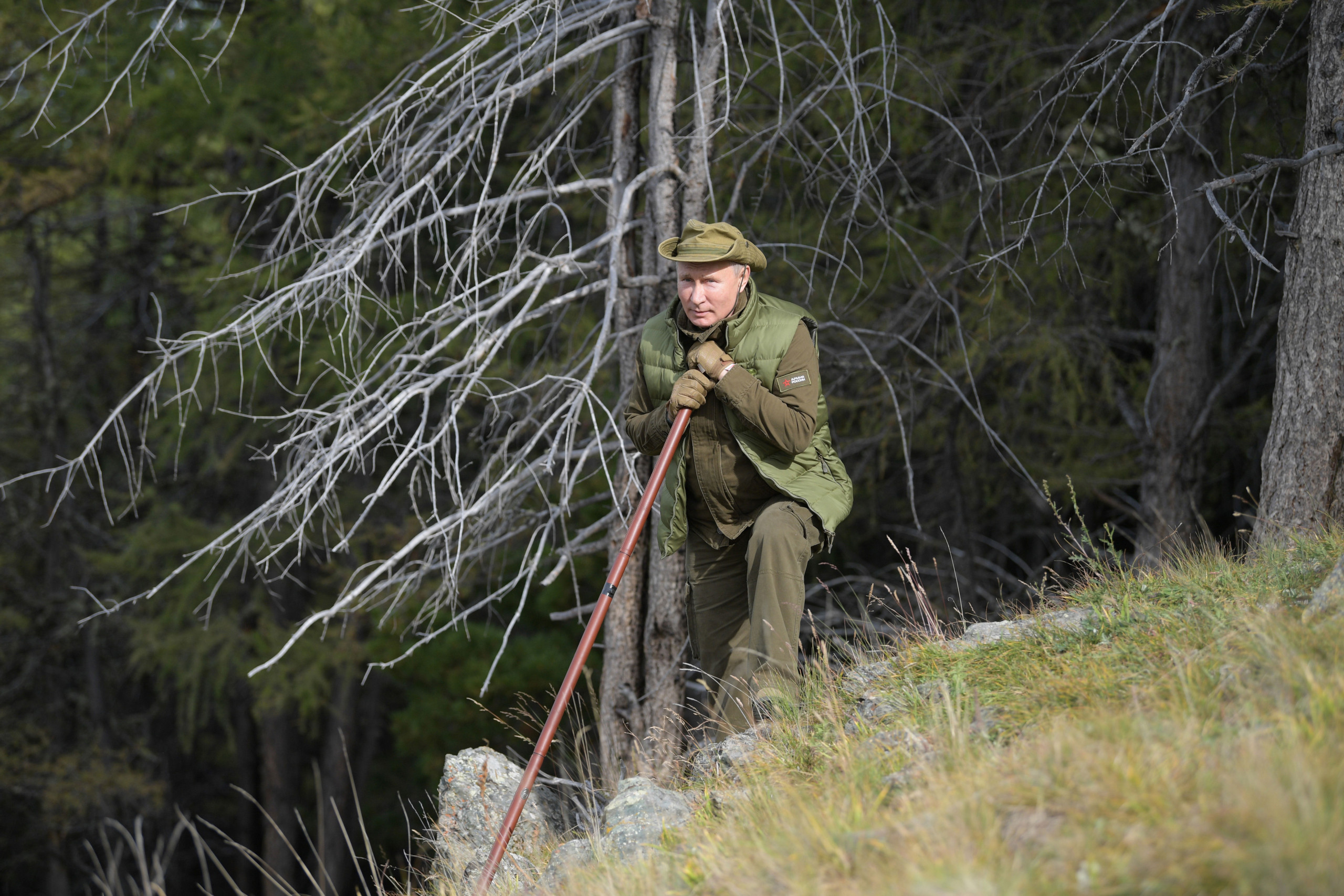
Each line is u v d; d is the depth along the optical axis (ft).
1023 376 56.18
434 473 28.86
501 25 29.53
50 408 100.78
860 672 24.86
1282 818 12.12
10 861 101.04
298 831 99.91
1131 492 65.77
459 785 26.99
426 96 30.19
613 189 33.73
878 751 19.77
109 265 101.71
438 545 34.04
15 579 102.73
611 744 32.78
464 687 68.95
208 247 77.51
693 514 26.16
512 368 41.86
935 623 26.68
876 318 52.24
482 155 33.47
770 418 23.36
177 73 64.59
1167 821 13.35
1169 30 42.80
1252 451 57.52
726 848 17.39
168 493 95.45
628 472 33.14
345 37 57.41
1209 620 20.84
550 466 29.48
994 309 49.78
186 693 96.94
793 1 34.45
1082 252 51.37
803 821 16.56
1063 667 20.88
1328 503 26.35
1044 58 50.44
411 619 70.28
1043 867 13.38
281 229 32.12
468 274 31.19
